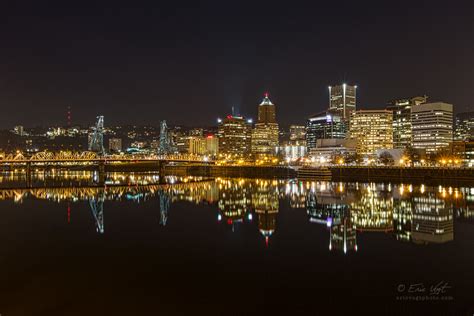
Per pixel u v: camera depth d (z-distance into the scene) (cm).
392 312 4203
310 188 19888
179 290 4853
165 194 16600
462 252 6384
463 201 13325
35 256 6338
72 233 8138
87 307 4359
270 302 4494
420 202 13138
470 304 4391
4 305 4406
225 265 5831
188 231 8338
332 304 4406
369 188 19500
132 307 4369
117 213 10862
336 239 7438
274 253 6462
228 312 4247
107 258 6234
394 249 6625
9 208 11775
